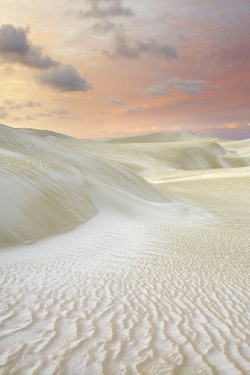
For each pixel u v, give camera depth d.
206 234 16.70
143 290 7.88
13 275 8.12
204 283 8.84
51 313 6.14
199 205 31.48
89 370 4.49
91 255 10.86
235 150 175.50
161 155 108.75
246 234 17.66
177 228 17.98
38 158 33.12
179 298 7.55
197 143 134.12
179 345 5.36
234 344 5.54
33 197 15.34
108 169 37.09
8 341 5.02
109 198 23.70
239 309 7.16
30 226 12.88
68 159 35.66
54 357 4.71
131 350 5.08
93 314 6.26
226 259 11.76
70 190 20.69
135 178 37.47
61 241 12.64
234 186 42.16
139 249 12.26
